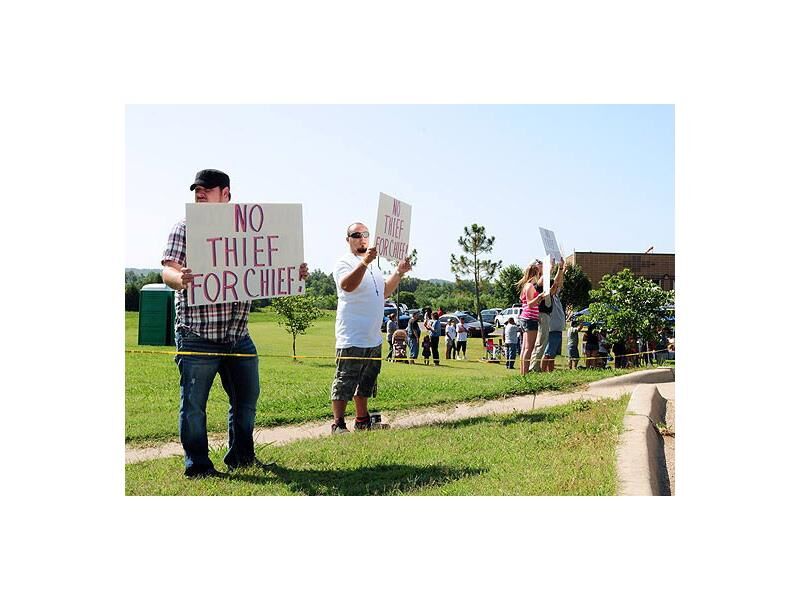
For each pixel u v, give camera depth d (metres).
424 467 7.52
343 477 7.25
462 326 24.11
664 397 11.23
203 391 7.29
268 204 7.48
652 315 16.44
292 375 16.39
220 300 7.23
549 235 13.21
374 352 9.56
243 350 7.54
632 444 7.74
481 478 7.08
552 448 8.02
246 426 7.69
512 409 10.85
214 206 7.24
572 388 12.22
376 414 9.97
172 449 9.01
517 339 20.91
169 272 7.19
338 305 9.55
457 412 10.92
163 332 20.03
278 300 24.72
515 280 44.00
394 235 9.53
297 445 8.65
